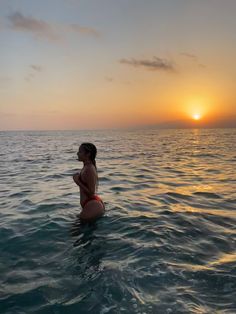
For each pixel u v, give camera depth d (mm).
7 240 5570
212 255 4797
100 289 3797
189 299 3537
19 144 45531
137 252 4922
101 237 5637
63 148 35031
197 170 15211
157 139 60156
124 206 7855
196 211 7445
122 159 21000
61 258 4762
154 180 12188
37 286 3916
